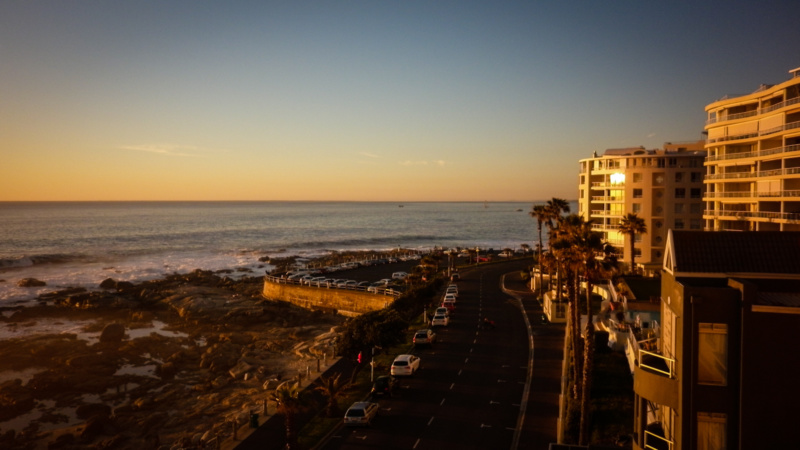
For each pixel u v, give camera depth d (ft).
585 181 355.36
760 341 65.05
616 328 164.86
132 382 198.80
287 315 301.63
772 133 212.02
